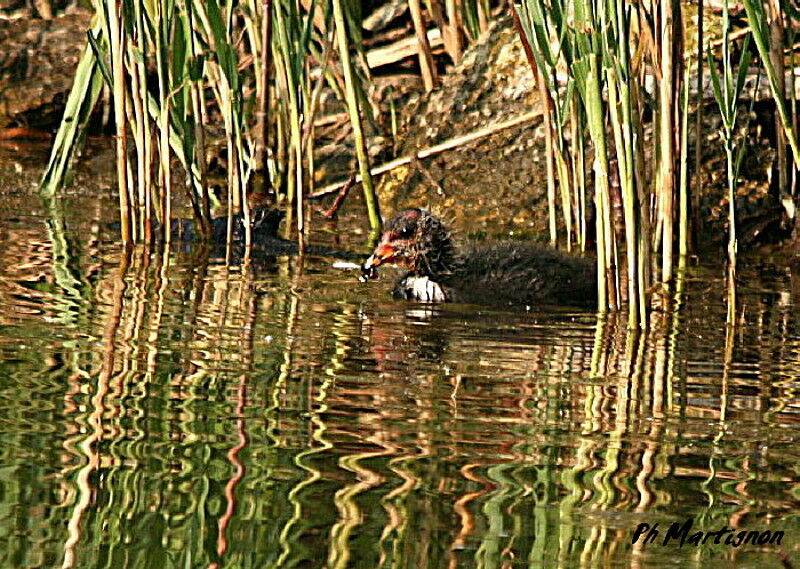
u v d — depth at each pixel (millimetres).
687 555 6457
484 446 7875
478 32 19734
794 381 9555
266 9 16828
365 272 12859
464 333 10758
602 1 10562
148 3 13320
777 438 8203
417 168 18000
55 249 13250
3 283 11516
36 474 7113
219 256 13562
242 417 8203
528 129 17938
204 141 14195
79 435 7719
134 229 14344
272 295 11898
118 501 6836
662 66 12688
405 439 7930
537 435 8109
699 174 15195
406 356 9898
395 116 19359
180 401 8445
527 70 18625
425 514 6820
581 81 10805
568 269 12906
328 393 8805
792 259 14953
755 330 11234
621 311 11852
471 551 6422
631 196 10859
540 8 11656
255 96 17219
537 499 7070
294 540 6465
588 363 9914
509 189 17547
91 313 10648
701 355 10266
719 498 7188
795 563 6453
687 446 8000
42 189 16391
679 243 14656
